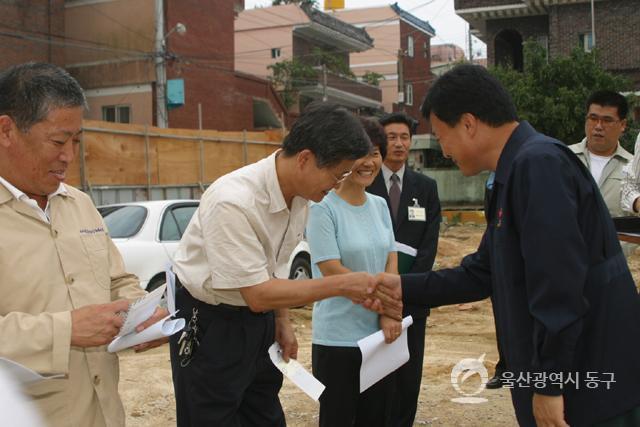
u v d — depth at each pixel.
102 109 21.78
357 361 3.38
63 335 2.08
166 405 5.16
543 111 19.81
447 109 2.49
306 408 5.08
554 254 2.14
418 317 3.75
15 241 2.21
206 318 2.80
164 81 20.92
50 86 2.16
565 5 24.30
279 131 20.38
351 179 3.46
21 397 1.07
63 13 21.73
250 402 3.07
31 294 2.21
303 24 32.72
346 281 2.79
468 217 21.09
